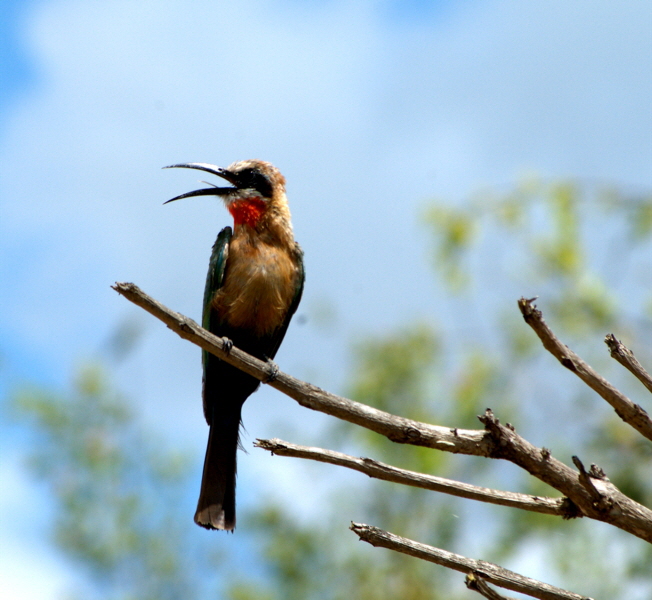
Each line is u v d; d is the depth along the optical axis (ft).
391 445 43.88
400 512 43.96
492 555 40.32
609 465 39.50
